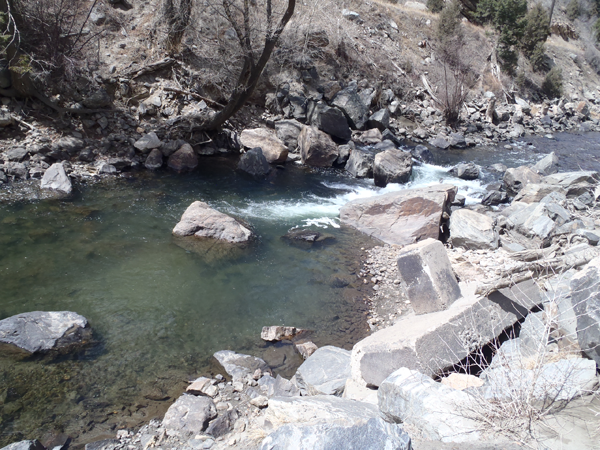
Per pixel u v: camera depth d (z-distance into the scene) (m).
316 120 16.86
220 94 16.36
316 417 3.90
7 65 11.78
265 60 13.23
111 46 15.26
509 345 5.06
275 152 14.25
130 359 5.69
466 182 14.27
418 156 16.58
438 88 24.34
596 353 4.05
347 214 10.53
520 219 9.86
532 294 5.59
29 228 8.77
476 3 34.28
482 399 3.58
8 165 10.77
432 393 3.75
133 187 11.36
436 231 9.69
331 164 14.86
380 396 4.08
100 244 8.46
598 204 11.24
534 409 3.34
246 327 6.59
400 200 9.95
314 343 6.33
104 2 16.03
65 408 4.85
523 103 28.02
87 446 4.34
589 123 28.17
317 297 7.54
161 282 7.48
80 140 12.37
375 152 16.50
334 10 23.03
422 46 26.91
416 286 5.69
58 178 10.62
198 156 14.10
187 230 9.04
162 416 4.82
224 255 8.55
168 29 15.77
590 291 4.22
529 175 13.34
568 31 42.12
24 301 6.60
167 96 14.89
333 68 20.92
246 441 4.25
